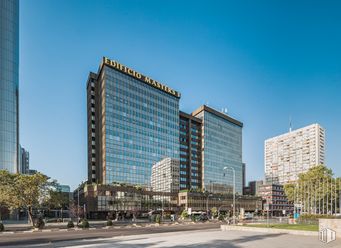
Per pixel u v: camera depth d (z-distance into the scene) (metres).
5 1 98.88
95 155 120.25
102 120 113.94
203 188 145.12
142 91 127.94
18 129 98.94
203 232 33.06
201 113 166.12
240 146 192.12
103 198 92.12
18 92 100.50
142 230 38.59
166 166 131.88
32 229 41.50
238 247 20.42
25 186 43.38
